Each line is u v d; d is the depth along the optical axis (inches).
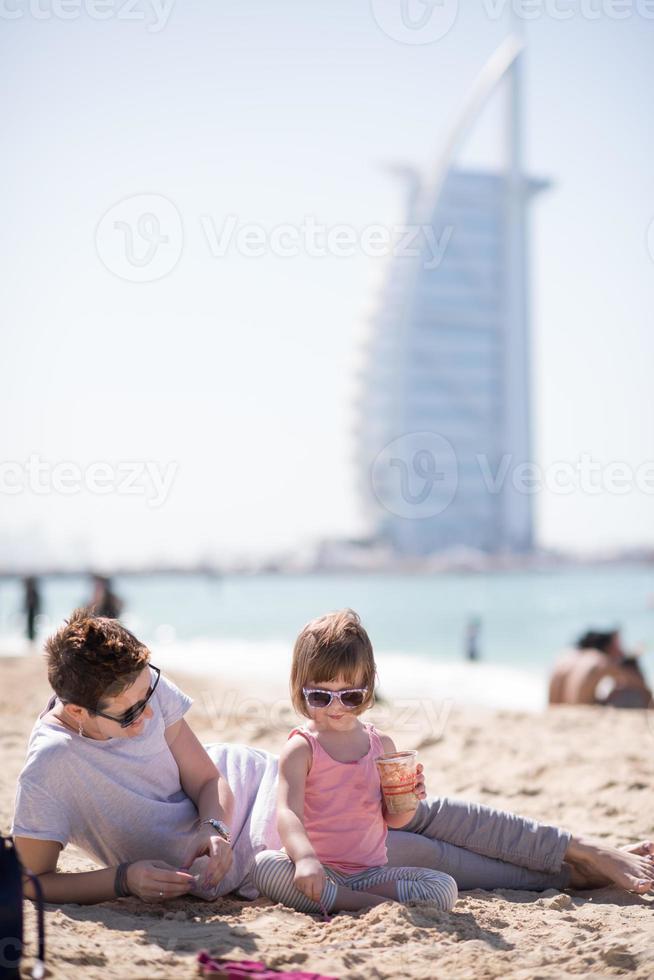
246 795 314.0
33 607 1688.0
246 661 1617.9
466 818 325.4
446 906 289.6
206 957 227.6
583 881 332.2
